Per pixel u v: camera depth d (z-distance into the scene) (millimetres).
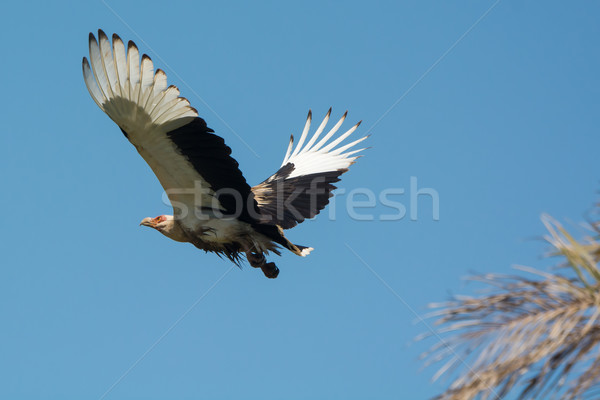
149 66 10789
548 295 5734
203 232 13125
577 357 5438
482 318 5777
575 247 5605
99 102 11234
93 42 10914
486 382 5477
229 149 11547
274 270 13398
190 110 11102
